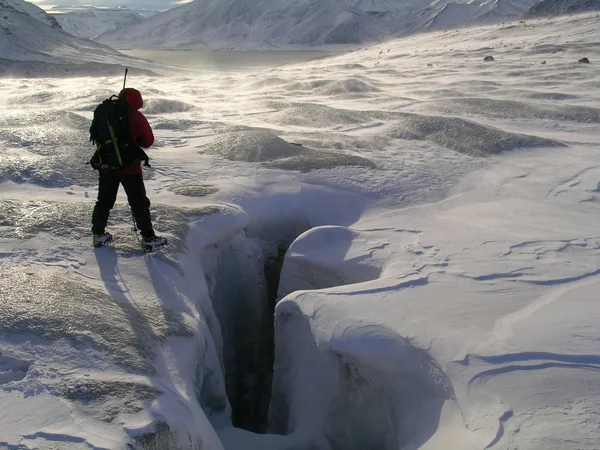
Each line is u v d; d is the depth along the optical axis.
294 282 5.43
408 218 6.28
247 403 6.03
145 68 73.31
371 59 41.47
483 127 10.55
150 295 4.03
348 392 3.82
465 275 4.48
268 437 4.01
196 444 2.91
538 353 3.25
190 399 3.10
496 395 2.95
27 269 4.01
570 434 2.56
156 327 3.59
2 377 2.82
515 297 4.05
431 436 2.99
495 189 7.30
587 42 33.47
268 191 7.01
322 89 19.75
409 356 3.50
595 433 2.55
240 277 6.02
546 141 9.82
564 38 39.19
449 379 3.17
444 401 3.15
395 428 3.55
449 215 6.35
